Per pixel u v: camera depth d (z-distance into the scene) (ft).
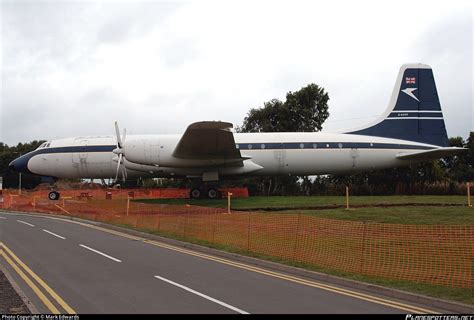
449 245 44.45
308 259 40.83
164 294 28.84
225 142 85.25
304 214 70.64
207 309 25.34
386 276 33.96
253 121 173.06
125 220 76.54
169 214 78.74
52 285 31.27
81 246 51.29
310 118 168.25
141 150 93.20
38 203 123.85
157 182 186.09
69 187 200.85
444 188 119.44
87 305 26.05
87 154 104.22
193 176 100.94
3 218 91.30
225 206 87.25
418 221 62.18
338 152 100.63
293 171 101.50
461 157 185.06
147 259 42.75
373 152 100.89
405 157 101.09
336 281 33.30
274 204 88.63
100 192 142.92
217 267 38.83
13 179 247.29
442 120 103.50
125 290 29.86
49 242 54.60
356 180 150.20
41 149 106.83
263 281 33.17
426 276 33.63
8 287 30.19
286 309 25.48
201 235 56.59
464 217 64.75
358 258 40.42
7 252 46.55
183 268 38.22
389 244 45.47
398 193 125.39
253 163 99.14
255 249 46.37
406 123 103.14
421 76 103.96
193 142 85.05
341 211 74.13
